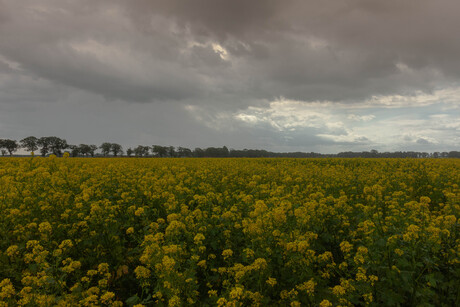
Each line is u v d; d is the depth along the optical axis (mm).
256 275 4754
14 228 6320
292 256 4926
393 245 4762
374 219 6203
